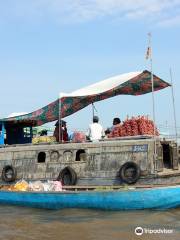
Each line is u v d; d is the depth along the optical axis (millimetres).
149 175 14898
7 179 17812
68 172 16250
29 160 17469
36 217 13508
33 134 22562
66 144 16719
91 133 17266
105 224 12172
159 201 13688
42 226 12102
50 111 18953
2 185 18000
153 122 15547
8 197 15883
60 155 16719
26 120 20000
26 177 17375
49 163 16906
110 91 17828
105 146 15875
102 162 15805
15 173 17672
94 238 10617
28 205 15312
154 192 13648
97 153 15984
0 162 18281
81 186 15766
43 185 15672
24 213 14266
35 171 17172
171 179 14789
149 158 15008
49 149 17047
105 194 14000
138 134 15969
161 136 16531
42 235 11000
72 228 11758
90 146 16172
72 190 15789
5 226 12188
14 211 14656
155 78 17719
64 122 18891
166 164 15852
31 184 15945
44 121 20594
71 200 14453
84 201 14281
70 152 16547
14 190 15922
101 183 15672
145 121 16125
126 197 13805
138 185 14938
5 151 18219
